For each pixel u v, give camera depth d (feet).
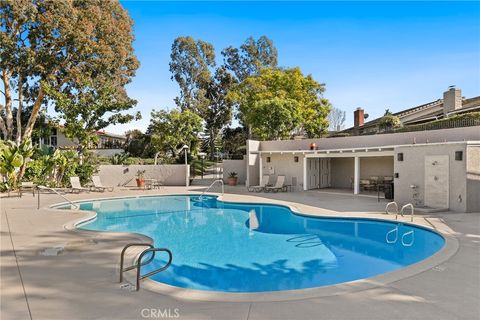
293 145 71.67
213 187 78.02
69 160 73.97
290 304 14.46
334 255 27.30
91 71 83.05
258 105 89.45
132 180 83.56
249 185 74.13
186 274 23.03
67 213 41.93
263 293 15.70
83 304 14.65
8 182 64.13
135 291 16.10
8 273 18.85
